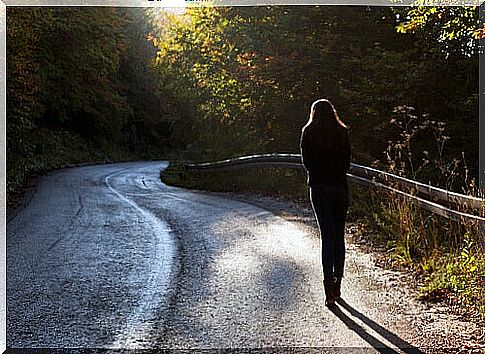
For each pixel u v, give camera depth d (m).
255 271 8.50
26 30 23.64
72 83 46.50
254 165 21.02
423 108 20.53
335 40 21.17
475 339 5.72
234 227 12.34
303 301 7.00
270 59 21.91
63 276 8.43
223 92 25.66
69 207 16.36
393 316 6.43
